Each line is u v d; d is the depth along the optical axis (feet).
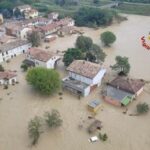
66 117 249.55
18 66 358.64
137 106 256.32
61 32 502.79
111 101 270.05
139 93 288.71
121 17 637.71
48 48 426.92
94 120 244.63
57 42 459.73
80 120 245.65
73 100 277.03
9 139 222.89
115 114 254.47
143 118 249.34
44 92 277.64
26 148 213.25
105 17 579.07
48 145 216.13
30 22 538.88
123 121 244.83
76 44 400.88
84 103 271.90
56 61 355.56
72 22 573.33
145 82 314.14
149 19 640.99
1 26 513.86
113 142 219.61
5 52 375.25
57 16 611.06
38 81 273.33
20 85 305.94
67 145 216.33
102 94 286.87
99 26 577.84
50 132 229.45
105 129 233.96
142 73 338.54
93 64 305.32
